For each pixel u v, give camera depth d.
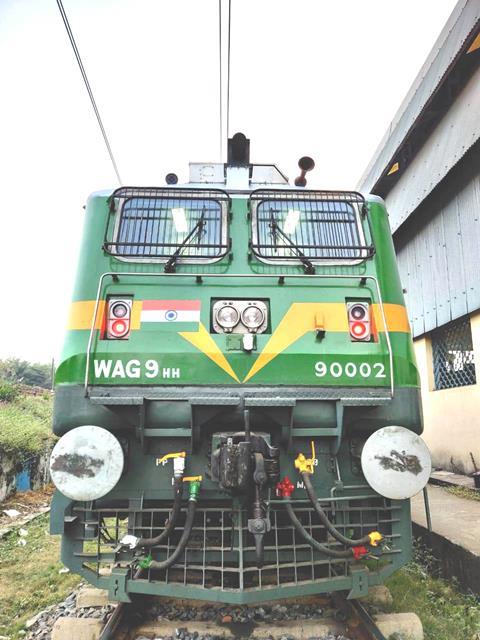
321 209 4.30
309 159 4.66
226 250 4.02
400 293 4.02
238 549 3.35
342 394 3.59
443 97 8.87
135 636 3.49
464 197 8.66
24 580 5.41
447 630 3.84
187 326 3.69
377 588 4.23
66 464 3.24
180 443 3.57
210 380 3.56
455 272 9.02
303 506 3.67
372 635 3.21
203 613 3.83
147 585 3.29
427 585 4.72
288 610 3.86
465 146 7.99
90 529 3.50
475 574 4.37
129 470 3.54
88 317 3.70
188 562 3.57
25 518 8.54
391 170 11.45
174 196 4.23
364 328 3.82
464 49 7.68
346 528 3.58
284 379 3.59
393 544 3.54
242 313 3.74
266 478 3.02
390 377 3.65
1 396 15.34
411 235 11.17
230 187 4.71
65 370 3.57
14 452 10.22
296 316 3.77
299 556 3.59
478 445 8.38
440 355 10.20
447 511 6.31
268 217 4.22
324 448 3.62
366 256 4.03
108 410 3.48
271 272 3.97
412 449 3.38
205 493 3.52
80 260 3.96
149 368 3.56
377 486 3.32
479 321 8.30
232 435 3.32
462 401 8.91
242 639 3.44
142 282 3.81
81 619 3.74
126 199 4.21
